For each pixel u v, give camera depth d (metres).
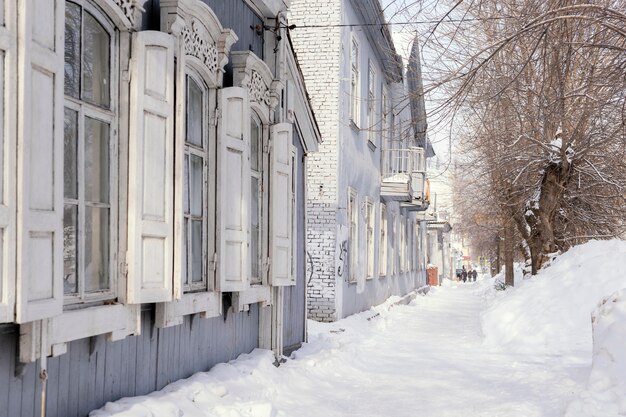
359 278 20.02
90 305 5.51
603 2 8.30
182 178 6.58
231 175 8.12
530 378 9.70
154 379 6.60
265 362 9.00
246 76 8.73
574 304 13.71
